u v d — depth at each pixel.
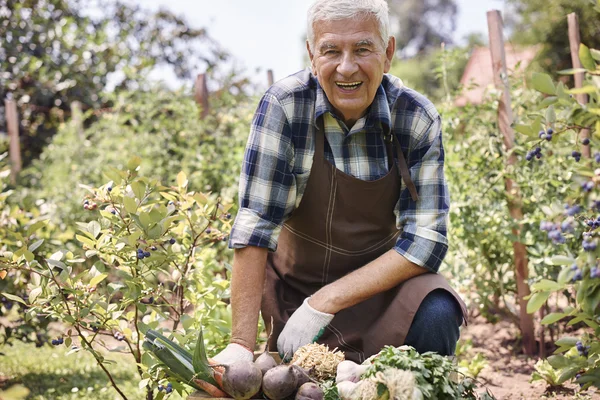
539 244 3.65
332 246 2.46
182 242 2.79
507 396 3.11
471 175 3.99
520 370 3.56
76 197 6.05
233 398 1.97
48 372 3.75
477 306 4.16
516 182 3.78
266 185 2.34
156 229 2.39
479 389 3.23
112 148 6.75
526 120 3.86
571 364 2.08
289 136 2.37
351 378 1.96
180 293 2.73
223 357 2.13
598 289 1.92
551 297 4.17
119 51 11.20
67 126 7.98
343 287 2.26
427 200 2.35
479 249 3.98
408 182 2.36
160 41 13.34
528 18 11.77
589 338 2.09
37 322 3.59
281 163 2.36
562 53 11.21
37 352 4.27
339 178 2.36
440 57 4.47
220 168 5.59
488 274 4.41
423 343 2.24
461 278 3.97
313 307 2.25
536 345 3.92
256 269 2.30
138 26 13.36
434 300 2.25
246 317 2.26
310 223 2.43
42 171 7.82
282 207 2.36
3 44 10.30
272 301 2.52
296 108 2.38
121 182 2.54
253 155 2.36
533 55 11.82
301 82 2.42
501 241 3.98
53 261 2.38
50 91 10.41
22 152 10.62
